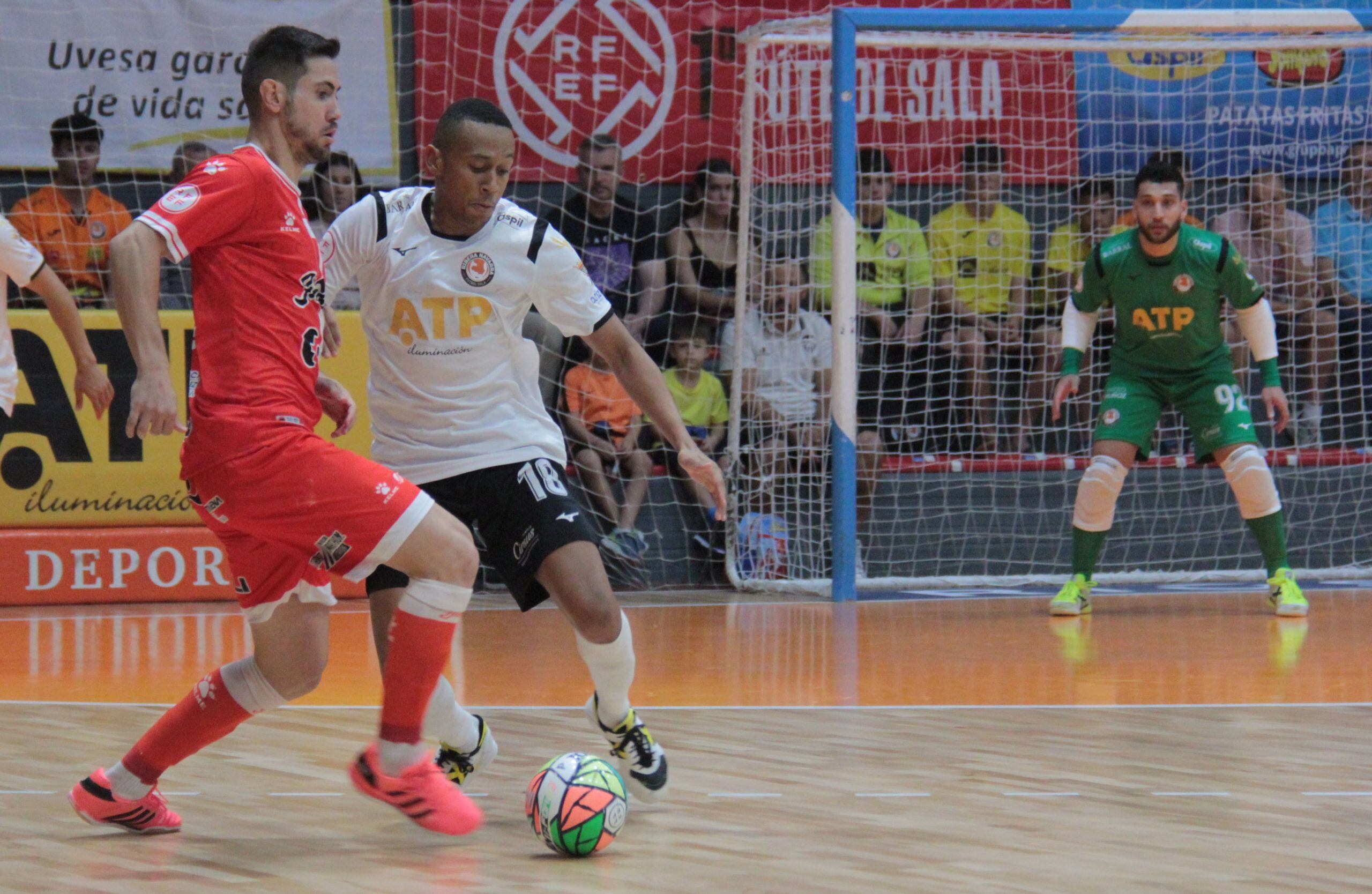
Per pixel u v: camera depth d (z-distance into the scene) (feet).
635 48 88.48
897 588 85.97
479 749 34.32
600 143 87.40
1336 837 29.32
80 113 83.76
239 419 28.27
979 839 29.25
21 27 82.89
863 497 88.12
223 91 85.30
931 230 90.89
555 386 85.15
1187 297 69.82
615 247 88.02
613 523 85.30
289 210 29.19
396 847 28.89
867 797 33.17
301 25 85.51
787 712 44.80
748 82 83.92
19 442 78.28
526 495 32.83
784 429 88.28
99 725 42.63
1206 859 27.61
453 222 32.94
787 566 87.25
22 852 28.43
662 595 83.05
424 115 86.89
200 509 29.25
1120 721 43.01
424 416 33.32
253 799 33.17
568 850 27.73
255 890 25.67
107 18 83.76
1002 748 38.91
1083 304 72.43
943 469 88.79
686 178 89.20
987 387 90.74
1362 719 43.37
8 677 52.70
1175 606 76.89
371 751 28.68
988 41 82.89
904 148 90.89
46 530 78.54
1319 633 64.75
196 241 27.99
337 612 75.05
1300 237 92.99
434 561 28.73
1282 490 90.94
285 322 28.99
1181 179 68.18
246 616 29.96
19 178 83.51
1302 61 93.71
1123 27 78.59
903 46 80.84
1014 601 79.66
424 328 32.99
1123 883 25.93
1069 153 92.27
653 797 32.55
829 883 26.03
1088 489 71.92
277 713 44.65
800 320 89.15
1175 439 92.27
